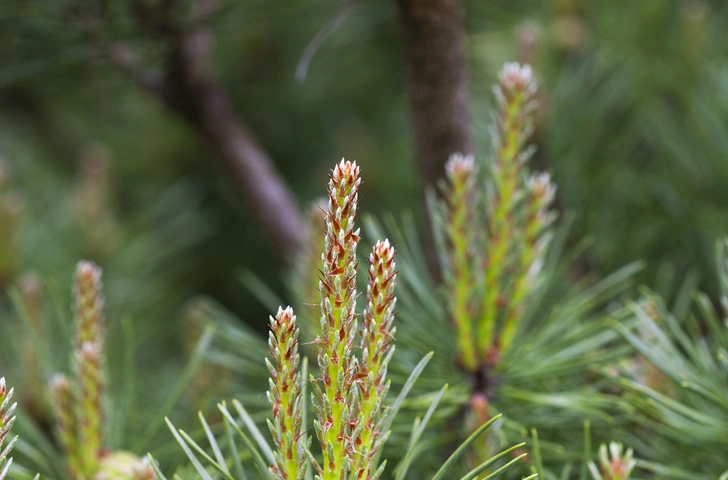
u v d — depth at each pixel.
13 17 1.56
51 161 2.72
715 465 1.40
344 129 2.76
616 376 1.42
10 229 1.80
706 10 1.84
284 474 1.26
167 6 1.57
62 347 1.66
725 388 1.40
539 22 1.96
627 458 1.31
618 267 1.73
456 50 1.50
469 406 1.42
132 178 2.79
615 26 1.90
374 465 1.28
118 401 1.54
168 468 1.49
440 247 1.43
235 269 2.88
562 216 1.74
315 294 1.49
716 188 1.72
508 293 1.42
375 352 1.27
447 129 1.52
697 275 1.71
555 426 1.43
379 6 2.37
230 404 1.54
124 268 2.12
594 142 1.78
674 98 1.81
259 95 2.78
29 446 1.43
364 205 2.55
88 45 1.60
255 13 1.65
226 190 2.75
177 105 1.81
